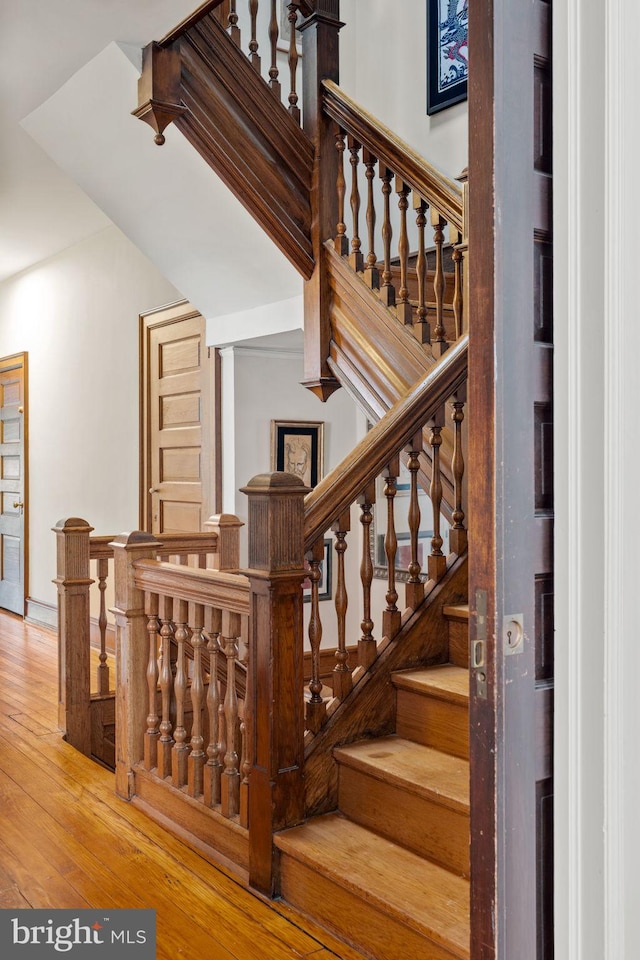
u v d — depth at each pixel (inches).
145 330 235.3
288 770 98.3
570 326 45.6
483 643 44.6
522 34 45.0
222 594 106.9
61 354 284.2
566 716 45.7
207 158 139.7
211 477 203.3
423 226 129.0
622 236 44.9
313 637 103.3
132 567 128.4
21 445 311.6
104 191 174.7
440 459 127.5
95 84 150.9
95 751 161.9
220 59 141.8
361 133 138.2
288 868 96.0
